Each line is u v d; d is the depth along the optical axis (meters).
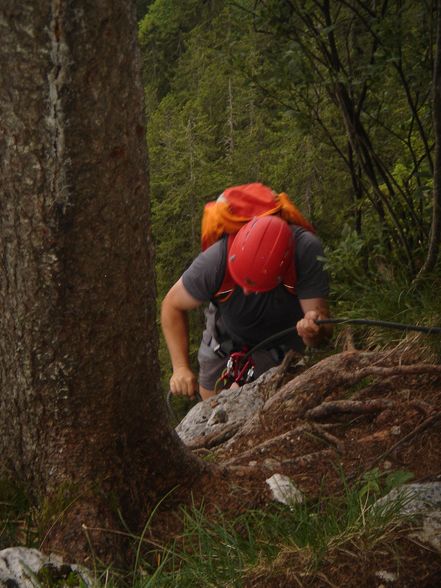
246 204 4.16
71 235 2.36
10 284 2.46
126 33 2.24
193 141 22.03
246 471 3.00
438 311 3.91
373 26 4.27
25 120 2.23
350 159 5.05
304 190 15.49
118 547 2.59
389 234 4.79
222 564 2.55
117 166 2.33
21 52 2.16
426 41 4.34
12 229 2.38
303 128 4.87
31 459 2.68
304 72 4.56
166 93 26.75
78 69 2.18
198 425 4.16
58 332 2.48
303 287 4.11
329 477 2.98
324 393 3.56
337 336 4.42
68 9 2.13
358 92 4.82
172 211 21.62
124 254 2.45
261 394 4.21
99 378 2.57
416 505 2.68
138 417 2.70
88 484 2.65
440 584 2.42
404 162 4.93
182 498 2.85
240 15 4.71
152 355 2.67
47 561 2.47
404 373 3.48
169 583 2.49
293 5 4.47
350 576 2.45
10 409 2.65
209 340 4.70
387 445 3.13
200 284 4.20
